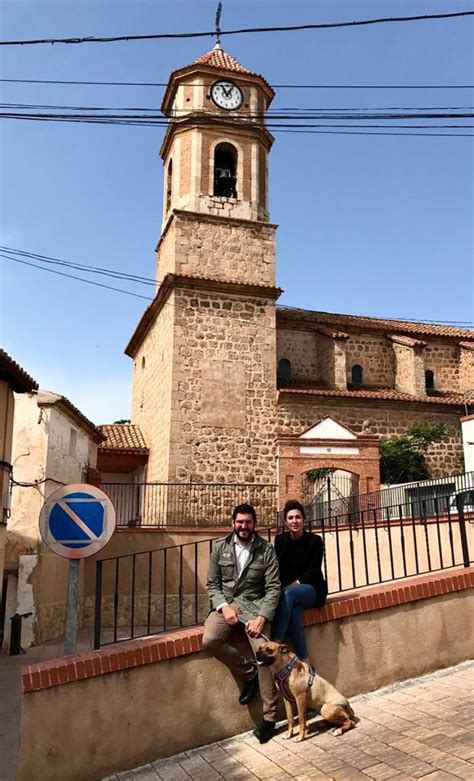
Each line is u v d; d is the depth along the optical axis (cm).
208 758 540
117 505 2294
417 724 529
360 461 1956
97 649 591
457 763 444
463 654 670
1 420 1118
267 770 493
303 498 1905
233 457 2059
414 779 432
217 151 2434
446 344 2719
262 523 1984
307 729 558
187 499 1964
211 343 2139
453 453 2286
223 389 2109
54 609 1372
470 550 996
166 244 2394
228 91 2394
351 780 447
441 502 1526
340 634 619
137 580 1477
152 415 2341
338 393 2198
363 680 619
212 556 606
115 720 546
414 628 653
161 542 1498
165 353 2191
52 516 648
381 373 2588
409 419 2292
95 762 533
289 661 546
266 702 559
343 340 2402
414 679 639
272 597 567
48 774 519
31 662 1112
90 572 1502
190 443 2028
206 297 2175
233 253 2277
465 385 2659
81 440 1709
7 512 1150
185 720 568
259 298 2236
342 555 1182
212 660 588
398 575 1060
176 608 1463
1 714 791
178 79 2400
